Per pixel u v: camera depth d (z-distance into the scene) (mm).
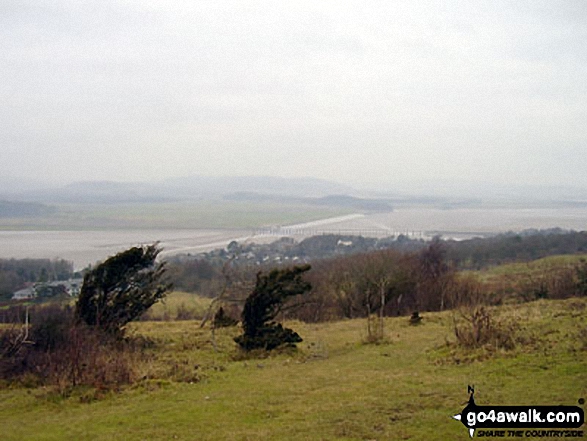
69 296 29156
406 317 30266
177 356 18922
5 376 15820
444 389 12016
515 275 47781
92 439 10148
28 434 10734
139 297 22016
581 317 19266
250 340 19969
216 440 9617
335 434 9469
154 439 9875
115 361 15570
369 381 13672
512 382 12023
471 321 17875
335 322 32125
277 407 11672
